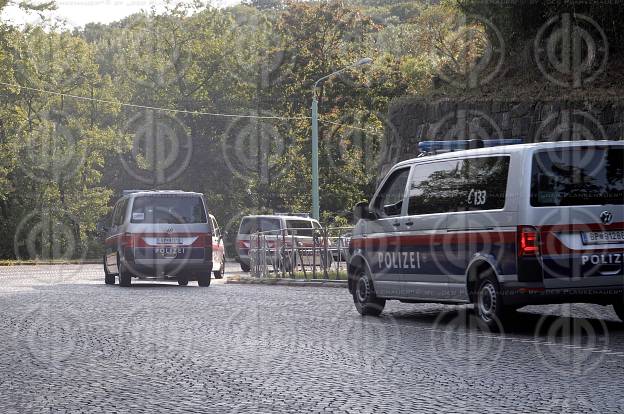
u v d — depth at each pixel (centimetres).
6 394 1127
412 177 1942
